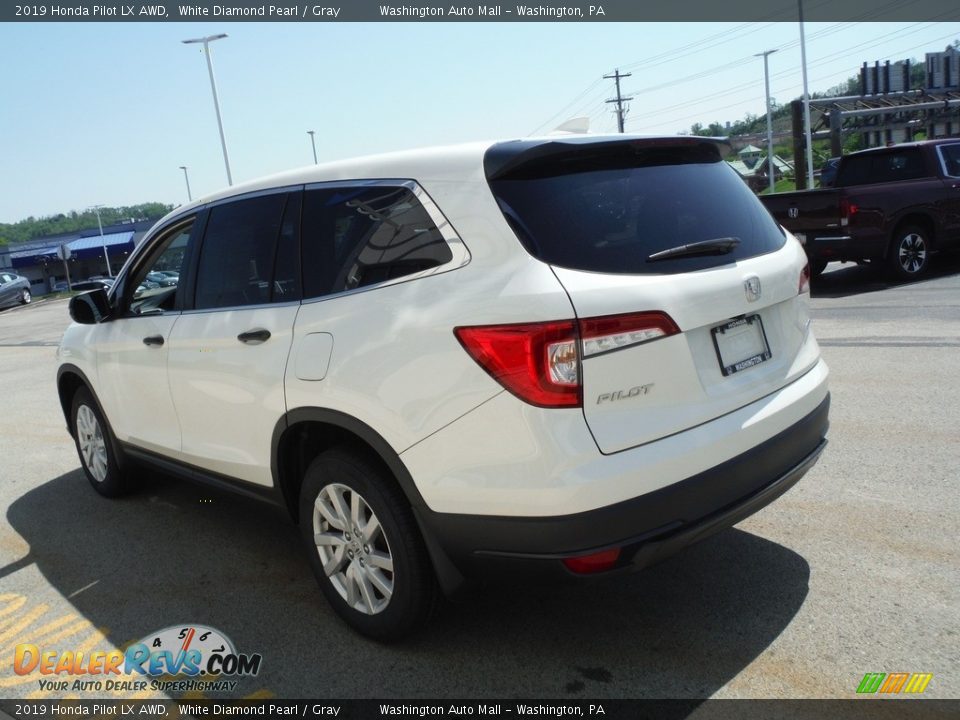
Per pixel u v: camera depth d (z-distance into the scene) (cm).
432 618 291
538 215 252
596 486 232
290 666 291
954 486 401
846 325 830
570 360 231
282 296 319
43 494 515
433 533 262
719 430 257
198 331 355
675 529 246
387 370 264
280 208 330
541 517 237
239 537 418
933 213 1088
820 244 1077
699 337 260
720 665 272
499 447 240
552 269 240
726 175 318
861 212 1037
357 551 298
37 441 660
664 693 260
